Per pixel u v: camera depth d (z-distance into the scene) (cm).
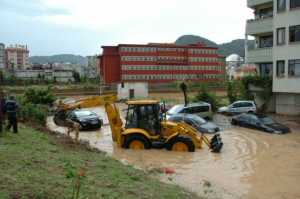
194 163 1828
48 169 1113
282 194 1341
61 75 15000
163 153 2061
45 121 2927
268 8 4184
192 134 2186
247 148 2208
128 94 6875
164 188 1191
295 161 1861
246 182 1492
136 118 2211
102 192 946
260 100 4116
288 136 2623
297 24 3388
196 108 3416
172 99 6322
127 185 1089
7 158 1168
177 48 11338
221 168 1728
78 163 1312
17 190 839
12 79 10556
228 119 3578
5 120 1972
